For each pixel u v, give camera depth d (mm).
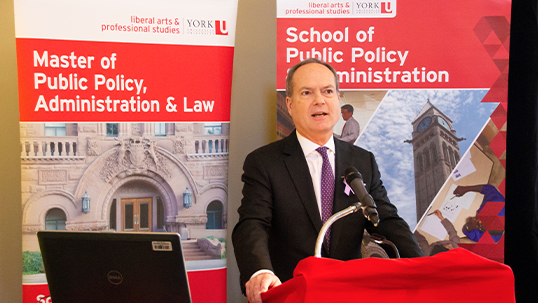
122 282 1255
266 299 1219
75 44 2426
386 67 2643
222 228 2604
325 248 1981
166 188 2549
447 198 2633
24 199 2408
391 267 1049
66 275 1285
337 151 2176
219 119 2580
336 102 2252
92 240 1250
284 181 2068
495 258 2631
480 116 2641
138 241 1225
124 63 2479
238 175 2941
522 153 2910
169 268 1227
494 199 2629
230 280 2900
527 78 2879
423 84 2641
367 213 1350
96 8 2443
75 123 2441
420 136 2639
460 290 1043
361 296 1027
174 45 2525
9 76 2725
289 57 2645
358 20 2639
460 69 2635
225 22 2570
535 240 2857
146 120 2512
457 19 2627
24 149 2402
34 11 2383
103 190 2479
